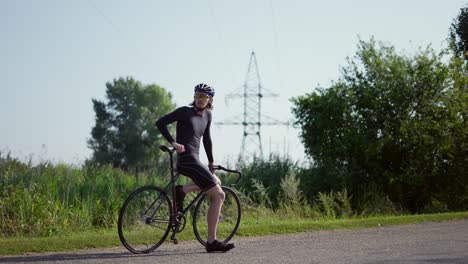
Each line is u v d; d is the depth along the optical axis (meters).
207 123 7.27
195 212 7.36
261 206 13.71
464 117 17.75
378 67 17.98
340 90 18.41
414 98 17.61
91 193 11.91
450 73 17.81
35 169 12.54
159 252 6.85
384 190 17.66
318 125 18.02
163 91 65.12
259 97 40.25
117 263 5.96
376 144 16.97
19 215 9.94
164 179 14.56
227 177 16.31
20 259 6.10
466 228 9.55
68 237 7.67
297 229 9.13
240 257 6.43
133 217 7.13
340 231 9.12
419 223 10.58
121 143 61.59
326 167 17.86
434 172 17.34
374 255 6.49
